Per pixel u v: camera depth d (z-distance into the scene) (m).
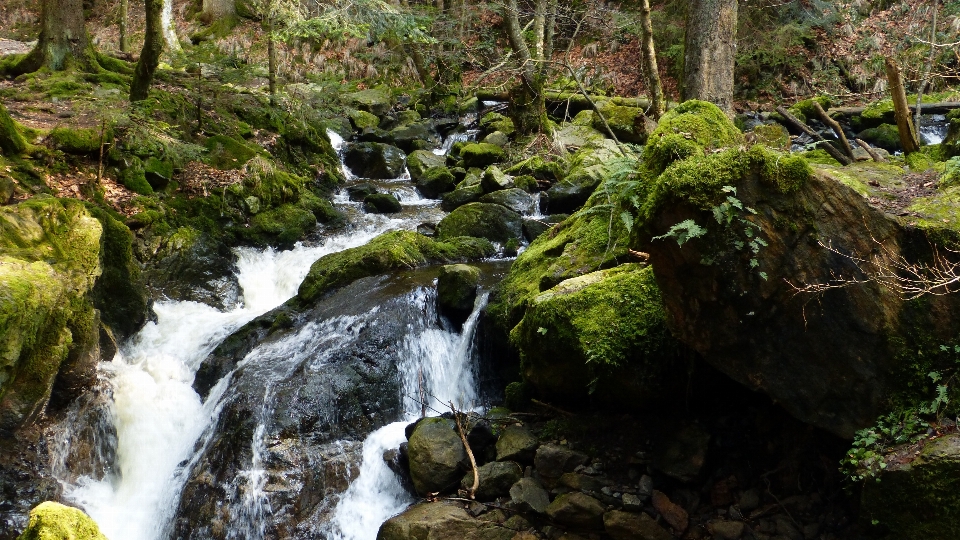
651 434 4.55
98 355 5.93
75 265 5.77
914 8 9.11
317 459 5.35
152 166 8.45
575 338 4.61
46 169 7.59
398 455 5.20
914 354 3.47
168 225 7.96
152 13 9.34
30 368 5.13
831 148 6.02
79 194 7.54
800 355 3.59
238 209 8.70
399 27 11.09
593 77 15.05
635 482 4.38
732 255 3.45
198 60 11.41
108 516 5.39
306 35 10.70
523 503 4.47
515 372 5.85
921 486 3.20
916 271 3.47
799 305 3.50
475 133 12.74
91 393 5.79
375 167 11.49
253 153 9.66
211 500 5.20
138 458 5.82
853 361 3.52
